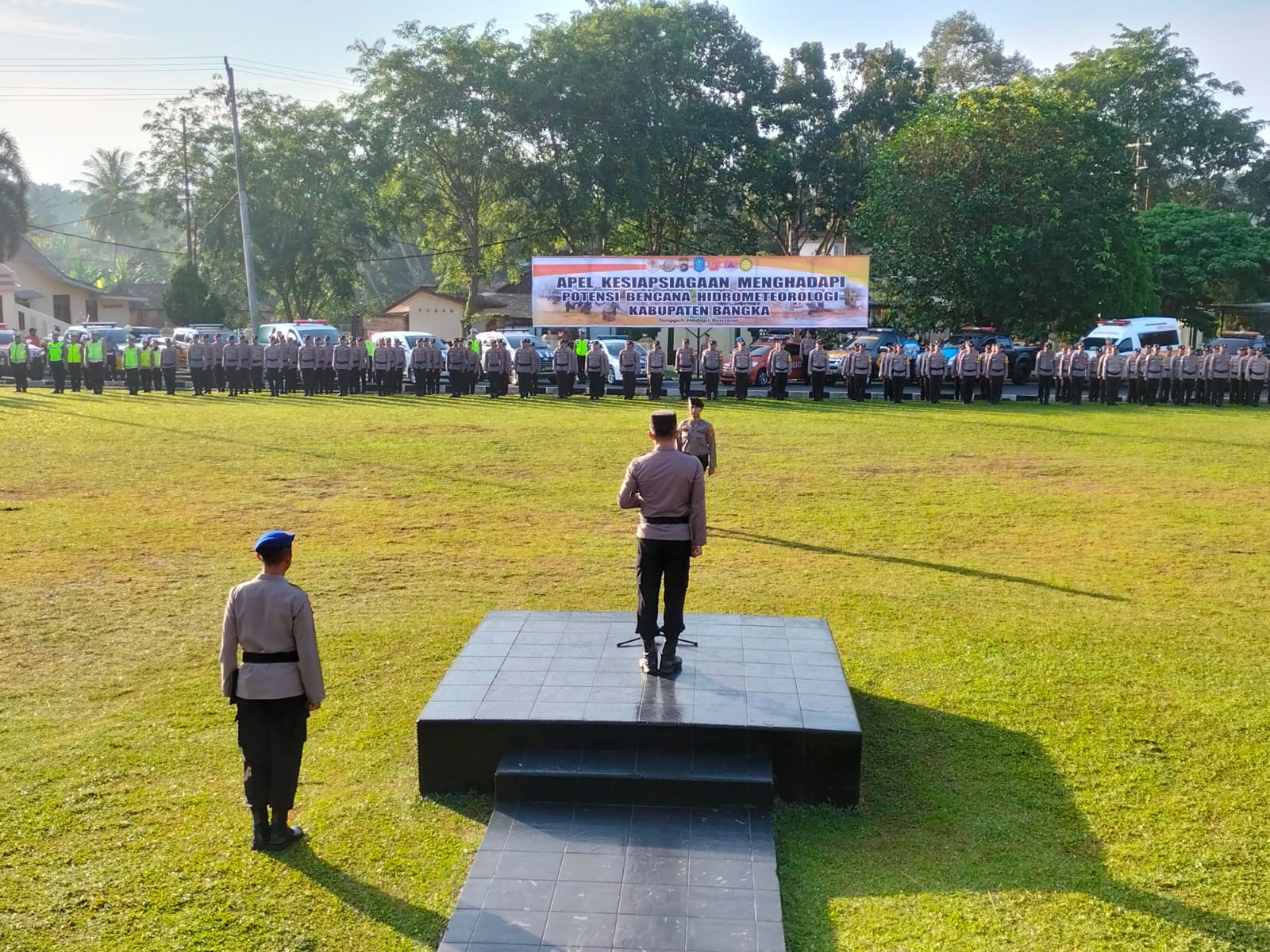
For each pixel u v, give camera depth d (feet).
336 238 158.71
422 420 75.92
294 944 15.24
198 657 26.86
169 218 165.17
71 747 21.49
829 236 166.71
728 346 139.13
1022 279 113.80
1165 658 26.71
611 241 167.32
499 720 19.61
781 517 43.83
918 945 15.24
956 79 216.95
